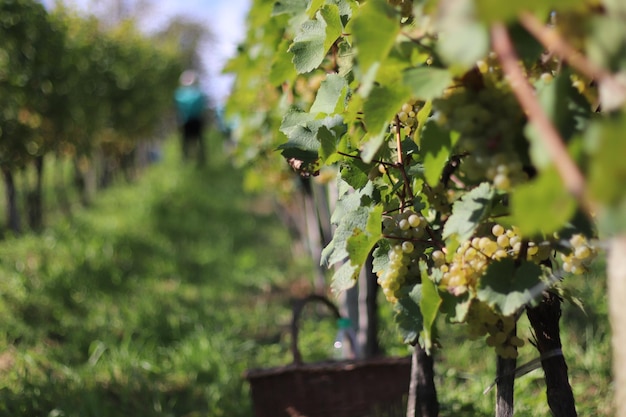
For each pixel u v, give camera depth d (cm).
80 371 452
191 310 634
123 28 1408
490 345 177
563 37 119
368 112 161
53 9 880
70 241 738
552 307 217
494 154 145
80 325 560
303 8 283
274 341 575
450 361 452
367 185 225
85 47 1028
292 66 288
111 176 1548
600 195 98
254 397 329
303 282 773
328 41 229
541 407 353
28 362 442
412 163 212
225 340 551
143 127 1609
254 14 380
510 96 144
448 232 169
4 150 775
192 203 1215
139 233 898
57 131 848
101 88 1161
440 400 378
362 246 193
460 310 171
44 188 1153
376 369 327
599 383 395
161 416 405
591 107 144
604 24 114
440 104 148
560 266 196
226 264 882
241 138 649
